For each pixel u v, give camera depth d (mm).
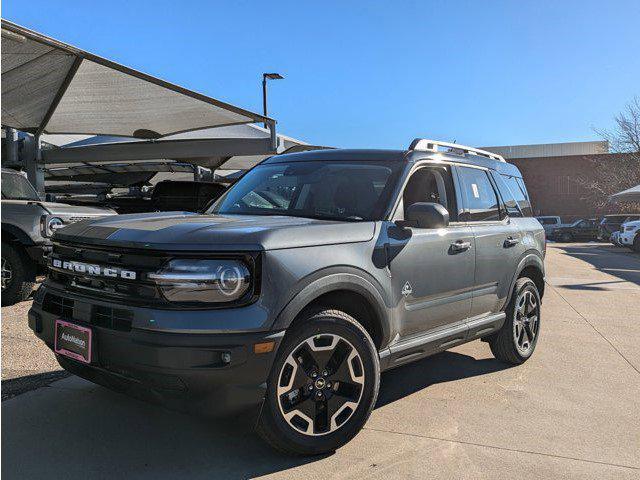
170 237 2732
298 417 2969
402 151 4066
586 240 36438
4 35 6266
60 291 3105
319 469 2945
